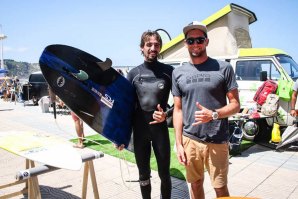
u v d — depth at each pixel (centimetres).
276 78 706
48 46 296
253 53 753
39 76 1561
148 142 319
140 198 386
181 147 279
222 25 855
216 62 266
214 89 260
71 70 306
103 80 321
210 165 271
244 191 409
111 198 386
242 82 752
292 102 613
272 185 429
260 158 566
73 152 294
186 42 269
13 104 1655
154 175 464
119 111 323
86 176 325
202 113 244
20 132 385
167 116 319
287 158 565
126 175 470
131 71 329
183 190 405
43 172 259
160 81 312
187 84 270
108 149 620
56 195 396
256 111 674
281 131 718
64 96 297
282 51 768
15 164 527
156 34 311
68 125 934
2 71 2322
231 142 580
